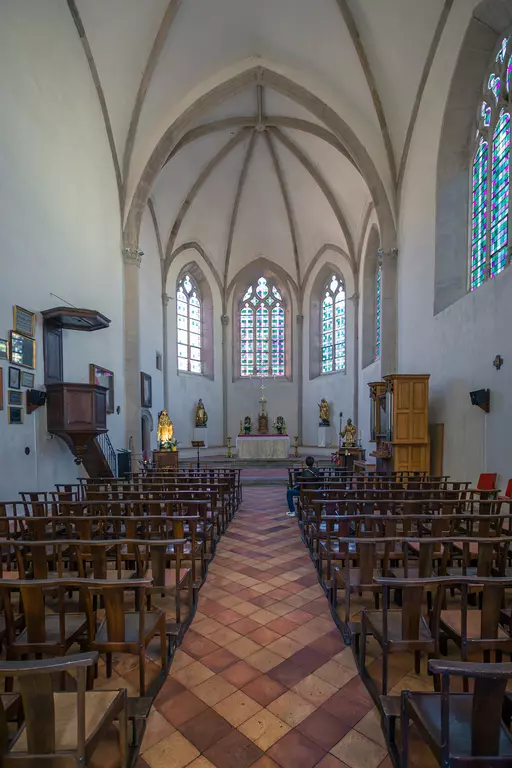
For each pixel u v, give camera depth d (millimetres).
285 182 19891
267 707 2980
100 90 11883
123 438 13586
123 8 10742
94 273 11781
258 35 13062
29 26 8641
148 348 16938
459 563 5000
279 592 4922
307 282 22641
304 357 22875
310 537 6426
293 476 10203
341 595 4816
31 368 8500
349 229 19016
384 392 11664
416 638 2818
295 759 2531
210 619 4270
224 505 7891
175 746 2627
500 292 7832
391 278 13703
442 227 10695
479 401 8258
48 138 9422
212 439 21953
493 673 1639
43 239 9195
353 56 12195
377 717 2881
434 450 10844
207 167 18188
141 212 14102
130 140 13477
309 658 3580
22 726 2080
